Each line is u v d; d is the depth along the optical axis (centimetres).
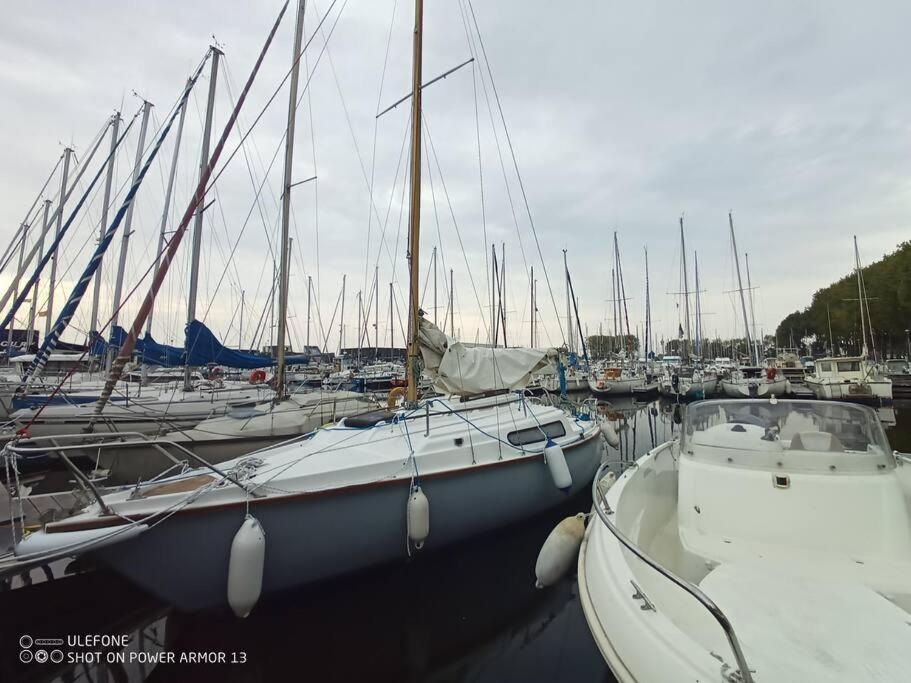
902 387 2373
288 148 1073
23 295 948
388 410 653
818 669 180
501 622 430
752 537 307
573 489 637
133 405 925
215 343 1072
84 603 421
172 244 585
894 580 259
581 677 354
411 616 440
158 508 365
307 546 409
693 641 197
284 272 1040
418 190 685
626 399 2631
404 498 457
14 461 382
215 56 1195
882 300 3225
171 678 365
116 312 555
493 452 545
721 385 2388
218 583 381
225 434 799
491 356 701
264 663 380
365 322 2608
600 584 258
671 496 447
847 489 304
